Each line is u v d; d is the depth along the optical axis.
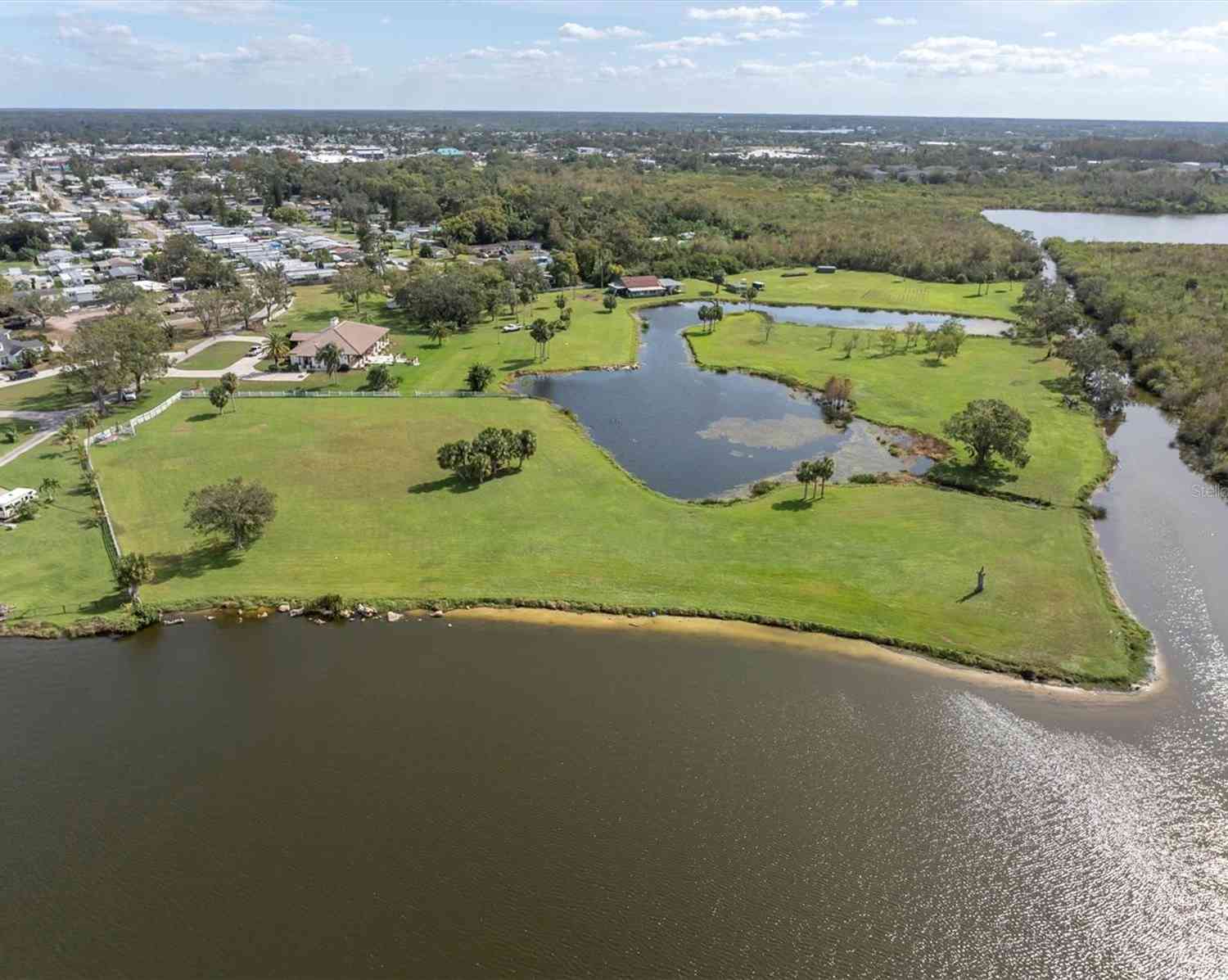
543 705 56.50
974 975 38.22
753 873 42.91
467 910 40.56
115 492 90.56
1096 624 66.12
